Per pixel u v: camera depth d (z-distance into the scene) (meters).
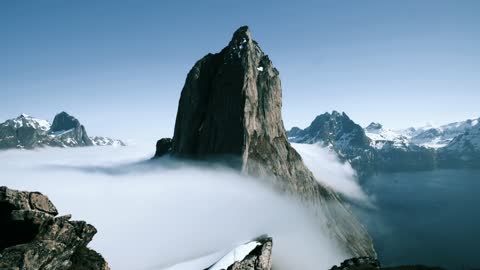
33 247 39.62
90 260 45.78
